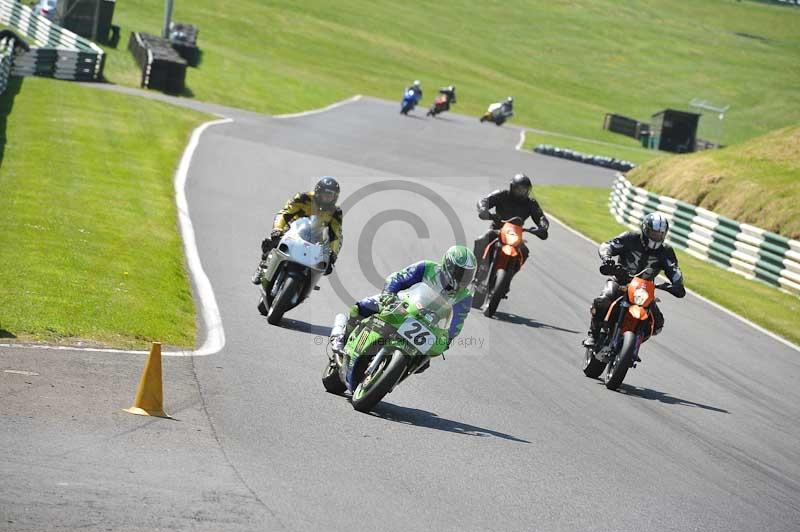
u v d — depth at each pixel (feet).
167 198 234.99
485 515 80.23
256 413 100.48
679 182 379.14
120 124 340.39
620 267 140.36
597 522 82.84
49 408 91.71
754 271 274.57
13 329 118.62
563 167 530.27
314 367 123.65
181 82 510.99
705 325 197.57
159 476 77.77
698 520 87.92
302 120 510.17
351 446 93.97
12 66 435.53
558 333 168.86
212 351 124.36
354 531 72.02
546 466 97.25
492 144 570.46
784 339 196.85
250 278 172.35
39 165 245.86
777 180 350.23
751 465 111.04
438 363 137.59
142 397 95.71
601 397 131.85
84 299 137.69
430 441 99.55
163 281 158.51
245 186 270.26
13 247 162.50
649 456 107.45
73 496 70.69
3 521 64.23
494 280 178.19
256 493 77.00
